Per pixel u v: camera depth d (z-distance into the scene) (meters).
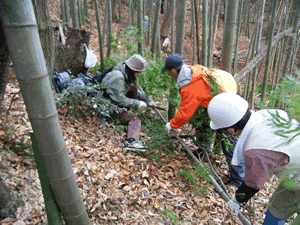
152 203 2.51
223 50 3.16
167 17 9.20
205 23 3.39
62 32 3.79
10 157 2.20
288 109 0.82
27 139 2.44
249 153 1.63
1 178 1.95
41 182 1.42
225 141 2.82
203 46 3.52
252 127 1.72
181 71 2.70
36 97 1.08
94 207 2.21
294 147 1.55
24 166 2.17
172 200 2.65
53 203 1.45
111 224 2.13
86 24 8.70
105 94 3.35
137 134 3.23
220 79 2.58
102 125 3.39
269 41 3.26
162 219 2.37
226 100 1.82
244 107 1.78
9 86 3.12
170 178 3.00
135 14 11.32
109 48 5.37
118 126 3.37
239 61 9.23
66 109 3.38
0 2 0.94
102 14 10.02
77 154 2.76
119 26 9.77
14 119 2.64
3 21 0.97
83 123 3.40
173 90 3.45
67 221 1.47
